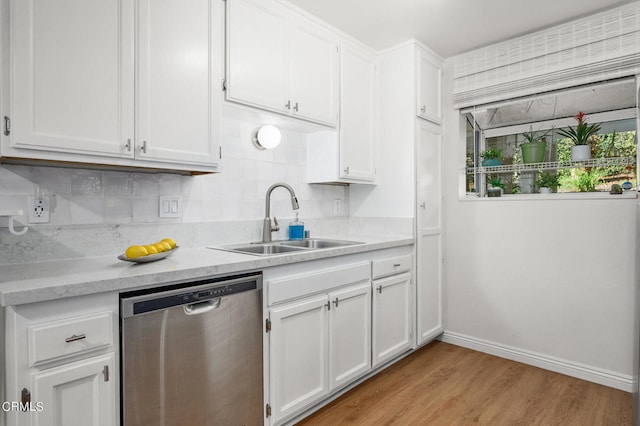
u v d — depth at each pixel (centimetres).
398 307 247
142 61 147
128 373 121
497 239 267
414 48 257
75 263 147
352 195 294
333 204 285
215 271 143
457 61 284
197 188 202
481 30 245
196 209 201
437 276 283
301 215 260
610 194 226
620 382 218
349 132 250
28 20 120
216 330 145
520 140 275
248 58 187
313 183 267
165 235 188
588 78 225
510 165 269
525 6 214
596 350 228
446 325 294
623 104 229
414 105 259
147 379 125
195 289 138
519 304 258
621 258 220
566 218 239
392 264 240
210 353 143
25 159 127
